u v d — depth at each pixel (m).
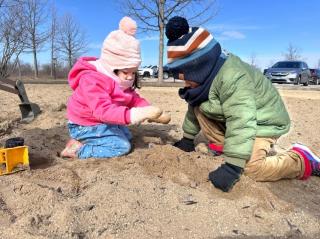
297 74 5.93
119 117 1.03
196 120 1.20
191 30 0.99
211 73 0.99
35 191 0.88
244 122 0.93
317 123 1.93
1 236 0.74
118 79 1.11
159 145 1.21
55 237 0.74
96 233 0.76
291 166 1.02
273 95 1.05
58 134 1.43
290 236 0.79
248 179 0.96
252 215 0.85
